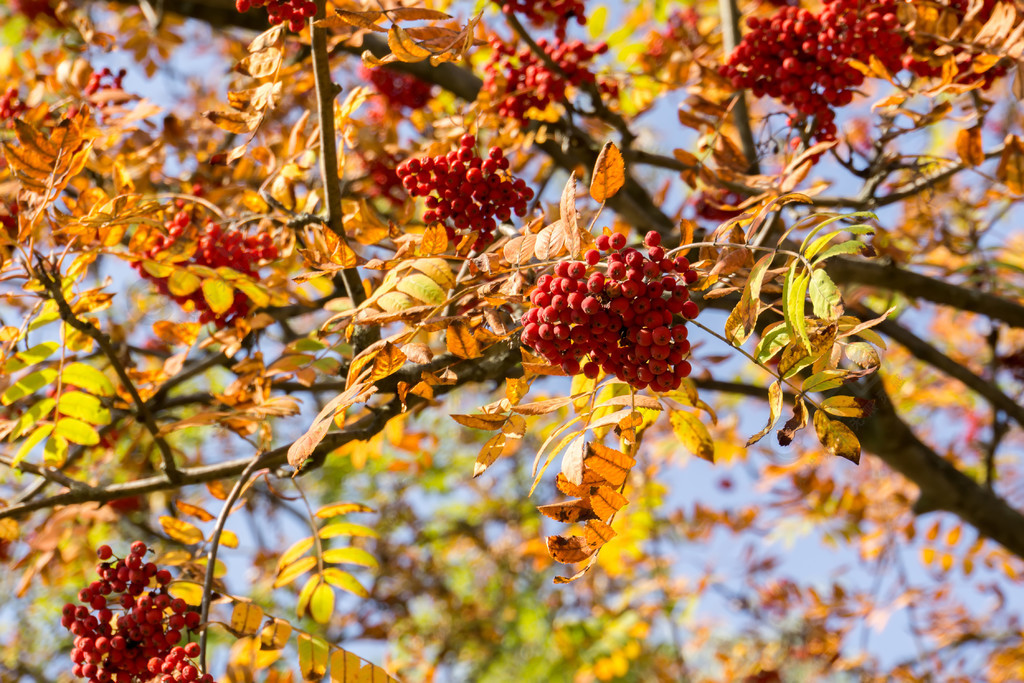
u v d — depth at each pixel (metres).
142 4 4.62
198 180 3.89
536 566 6.81
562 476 1.68
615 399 1.89
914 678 5.86
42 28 5.41
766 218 2.96
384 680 2.27
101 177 3.69
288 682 2.40
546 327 1.74
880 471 6.36
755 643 7.26
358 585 2.75
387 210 4.93
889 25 2.76
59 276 2.39
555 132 3.88
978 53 2.69
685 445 2.42
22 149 2.18
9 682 6.93
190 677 1.98
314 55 2.37
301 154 3.30
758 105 4.79
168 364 3.08
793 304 1.61
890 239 3.87
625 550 5.07
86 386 2.72
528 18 3.67
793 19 2.98
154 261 2.61
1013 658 5.70
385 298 2.00
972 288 4.24
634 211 4.39
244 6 2.25
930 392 6.20
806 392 1.75
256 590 7.21
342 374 2.84
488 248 2.19
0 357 2.57
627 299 1.67
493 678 8.07
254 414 2.77
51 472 2.93
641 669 7.30
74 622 2.26
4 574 6.73
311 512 2.81
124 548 5.81
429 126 4.13
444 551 8.51
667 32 5.04
